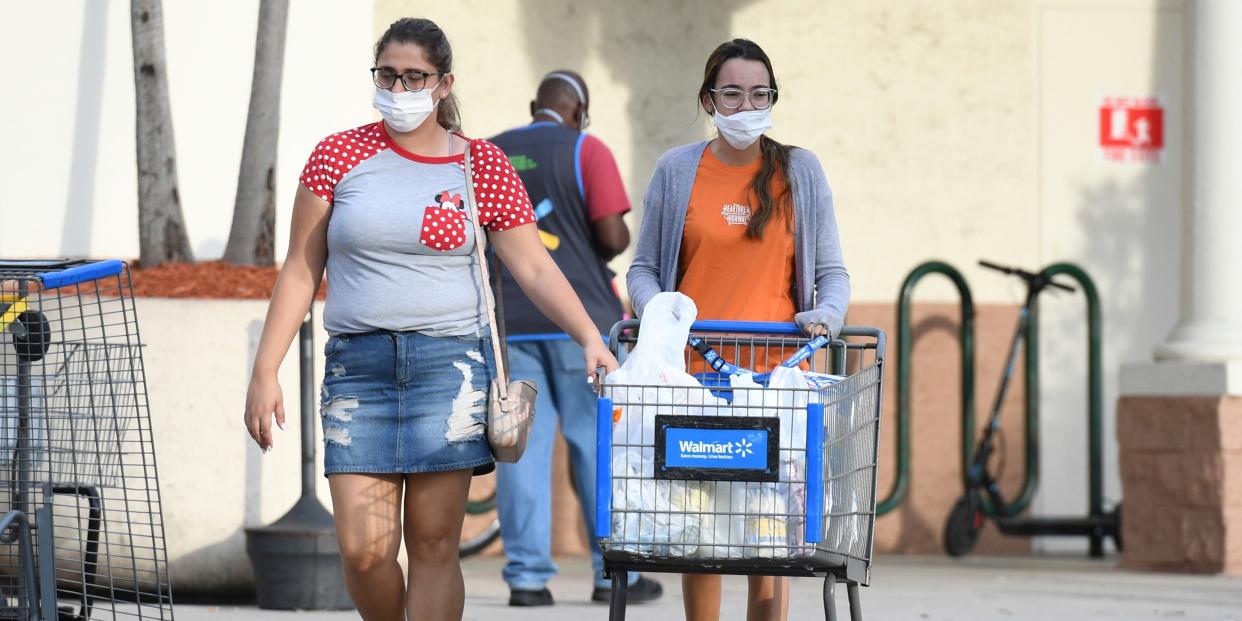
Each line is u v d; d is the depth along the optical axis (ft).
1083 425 100.99
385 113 39.04
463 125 95.66
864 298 99.09
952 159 99.91
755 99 42.68
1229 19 88.38
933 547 98.94
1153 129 101.91
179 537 62.13
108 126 75.46
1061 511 100.83
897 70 99.50
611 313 68.28
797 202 44.06
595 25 97.09
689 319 38.29
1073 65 101.14
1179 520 86.12
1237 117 88.12
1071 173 101.19
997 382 100.01
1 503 42.34
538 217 67.56
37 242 74.95
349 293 39.99
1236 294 87.71
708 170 44.42
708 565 35.76
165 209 69.77
